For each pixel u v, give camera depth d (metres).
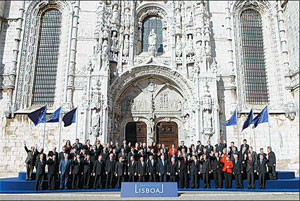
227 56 25.25
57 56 25.33
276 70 25.03
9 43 24.94
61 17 26.52
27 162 15.79
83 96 22.38
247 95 24.84
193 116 22.92
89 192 14.18
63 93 23.64
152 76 24.88
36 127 22.95
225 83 24.42
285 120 23.64
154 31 26.98
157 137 24.58
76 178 15.23
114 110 23.58
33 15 25.95
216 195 13.27
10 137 22.61
